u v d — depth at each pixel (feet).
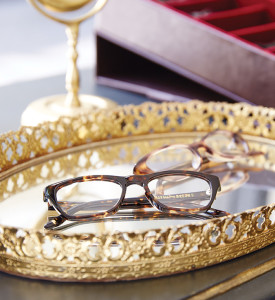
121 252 2.12
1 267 2.17
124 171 2.68
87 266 2.13
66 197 2.41
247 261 2.25
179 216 2.37
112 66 3.79
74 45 3.11
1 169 2.59
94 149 2.83
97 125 2.84
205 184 2.47
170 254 2.15
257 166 2.75
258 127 2.92
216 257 2.21
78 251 2.11
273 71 3.17
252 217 2.23
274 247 2.31
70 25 3.10
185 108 2.94
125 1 3.59
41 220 2.35
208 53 3.37
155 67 3.93
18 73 6.53
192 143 2.76
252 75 3.25
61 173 2.65
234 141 2.81
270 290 2.25
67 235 2.09
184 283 2.16
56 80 3.82
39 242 2.11
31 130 2.68
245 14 3.81
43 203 2.45
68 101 3.16
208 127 2.96
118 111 2.87
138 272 2.15
